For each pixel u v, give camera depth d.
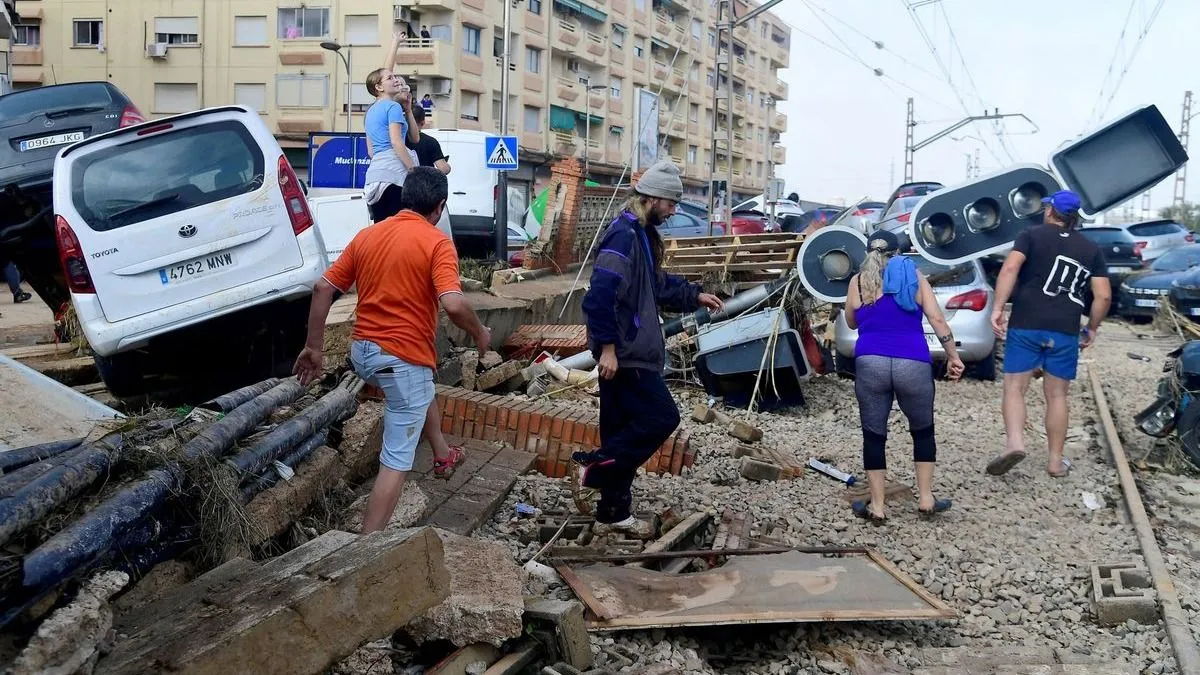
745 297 10.21
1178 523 6.96
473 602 3.68
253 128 6.96
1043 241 7.58
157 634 2.97
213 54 45.41
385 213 7.38
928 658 4.55
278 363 7.40
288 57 44.69
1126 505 7.12
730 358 9.90
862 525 6.38
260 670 2.86
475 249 18.97
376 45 44.22
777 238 10.12
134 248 6.58
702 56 68.31
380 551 3.23
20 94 9.48
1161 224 26.91
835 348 12.42
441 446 5.89
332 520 4.74
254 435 4.43
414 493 5.16
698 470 7.29
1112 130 9.51
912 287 6.40
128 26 45.84
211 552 3.77
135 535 3.47
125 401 7.28
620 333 5.22
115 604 3.32
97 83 9.69
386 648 3.63
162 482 3.55
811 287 9.55
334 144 18.41
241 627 2.87
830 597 4.69
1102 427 9.86
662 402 5.31
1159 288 19.31
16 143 9.00
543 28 51.38
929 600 4.73
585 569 4.93
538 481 6.49
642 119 19.75
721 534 5.75
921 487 6.56
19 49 46.28
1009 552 5.99
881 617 4.51
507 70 26.70
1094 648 4.78
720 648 4.60
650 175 5.25
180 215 6.68
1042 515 6.86
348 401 5.46
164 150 6.81
